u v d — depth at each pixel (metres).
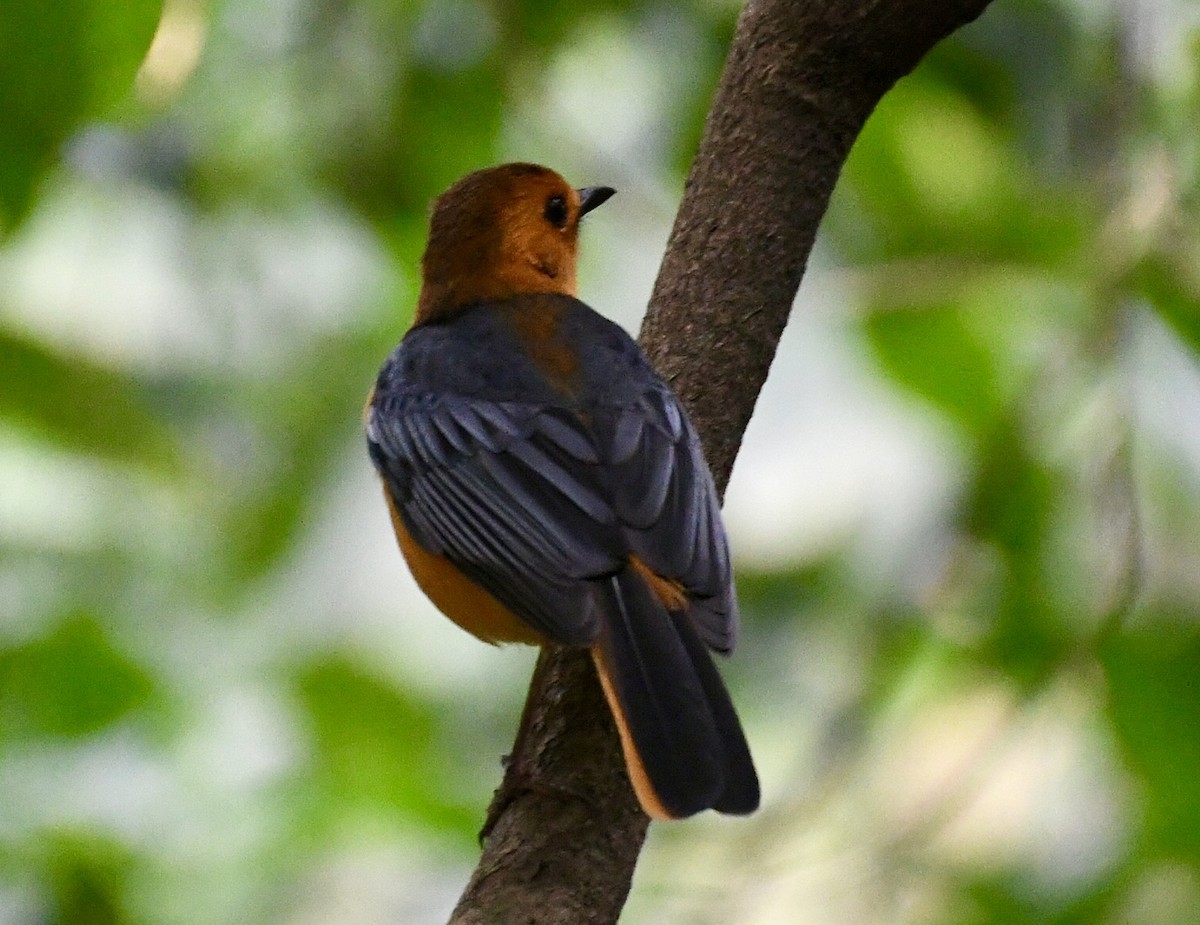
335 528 13.92
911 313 12.81
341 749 13.10
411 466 9.71
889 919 11.04
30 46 10.92
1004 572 11.37
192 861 12.37
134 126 12.41
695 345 9.16
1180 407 12.42
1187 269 11.73
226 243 13.82
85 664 12.59
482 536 9.06
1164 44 12.30
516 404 9.35
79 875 11.91
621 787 8.20
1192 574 12.25
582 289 14.01
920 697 11.80
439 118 13.34
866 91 9.16
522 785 8.22
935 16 8.95
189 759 12.78
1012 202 12.87
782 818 11.09
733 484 13.74
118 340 13.92
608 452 8.89
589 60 13.72
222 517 13.86
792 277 9.23
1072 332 11.87
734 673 13.45
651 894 10.94
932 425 13.60
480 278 10.64
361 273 14.11
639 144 13.74
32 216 11.42
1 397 13.62
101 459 13.74
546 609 8.39
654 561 8.46
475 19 13.25
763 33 9.21
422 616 13.97
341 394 14.09
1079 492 11.48
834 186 9.32
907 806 11.55
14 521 13.55
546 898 7.91
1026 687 11.27
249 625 13.62
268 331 14.05
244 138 13.62
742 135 9.21
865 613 12.94
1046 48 12.88
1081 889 10.67
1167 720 10.38
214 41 13.35
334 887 12.39
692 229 9.27
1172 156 11.84
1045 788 11.90
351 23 13.27
